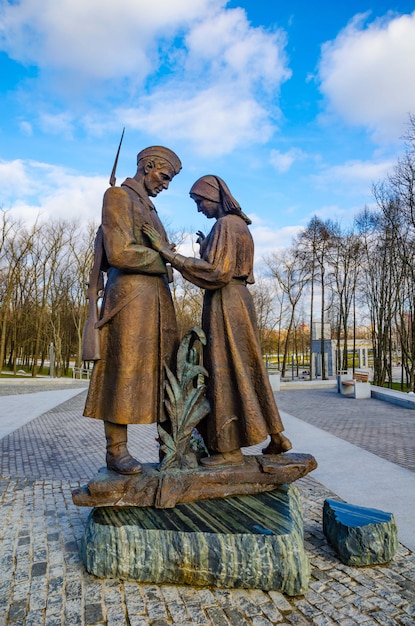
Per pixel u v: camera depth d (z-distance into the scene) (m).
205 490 3.27
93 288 3.50
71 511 4.33
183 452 3.41
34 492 5.09
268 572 2.69
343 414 12.20
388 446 7.86
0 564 3.12
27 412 13.09
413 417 11.56
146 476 3.28
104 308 3.42
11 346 34.91
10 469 6.50
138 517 3.00
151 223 3.53
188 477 3.26
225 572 2.72
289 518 2.98
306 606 2.61
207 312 3.63
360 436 8.87
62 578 2.88
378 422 10.74
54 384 23.72
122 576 2.83
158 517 3.00
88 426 10.80
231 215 3.70
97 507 3.20
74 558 3.19
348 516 3.39
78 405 14.91
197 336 3.48
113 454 3.39
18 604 2.59
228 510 3.10
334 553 3.36
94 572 2.87
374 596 2.74
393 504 4.67
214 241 3.46
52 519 4.09
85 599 2.62
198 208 3.95
